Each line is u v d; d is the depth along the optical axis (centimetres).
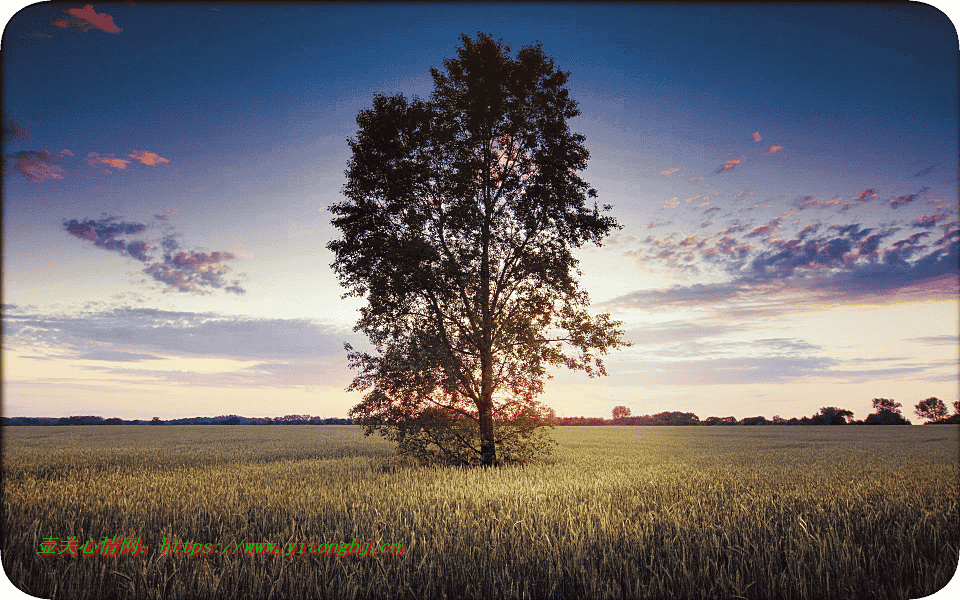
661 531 772
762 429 7312
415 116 1781
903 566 624
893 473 1586
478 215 1708
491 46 1752
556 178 1777
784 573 575
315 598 550
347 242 1856
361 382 1883
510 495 1016
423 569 616
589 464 1878
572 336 1830
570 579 601
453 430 1828
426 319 1830
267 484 1309
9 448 3088
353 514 855
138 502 1027
